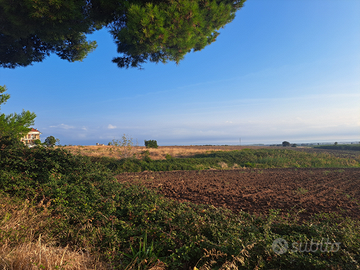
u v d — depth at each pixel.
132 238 3.74
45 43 13.22
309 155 27.66
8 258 2.55
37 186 5.79
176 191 8.55
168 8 8.66
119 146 21.91
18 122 12.87
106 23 11.09
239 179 12.00
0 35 10.95
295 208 6.23
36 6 7.83
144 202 5.66
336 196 7.85
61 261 2.64
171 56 10.70
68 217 4.38
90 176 7.25
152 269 2.90
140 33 8.70
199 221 4.22
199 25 9.49
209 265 2.99
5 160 6.89
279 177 12.78
